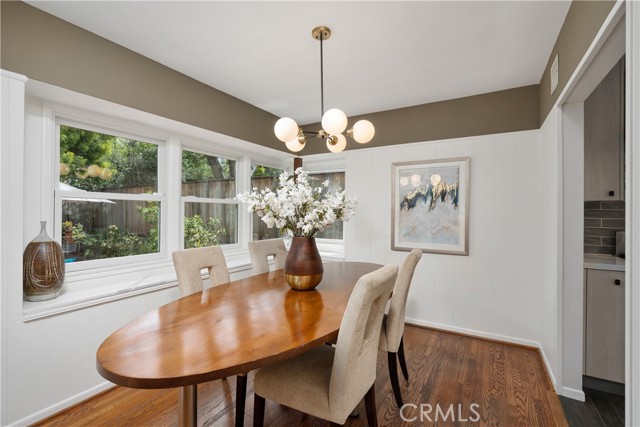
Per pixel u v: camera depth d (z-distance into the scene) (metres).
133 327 1.31
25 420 1.70
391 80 2.67
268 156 4.07
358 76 2.60
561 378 2.02
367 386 1.43
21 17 1.69
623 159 2.22
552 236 2.16
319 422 1.78
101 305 2.05
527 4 1.71
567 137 1.99
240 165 3.69
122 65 2.15
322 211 1.88
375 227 3.47
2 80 1.58
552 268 2.17
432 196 3.14
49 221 2.03
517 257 2.78
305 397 1.31
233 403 1.94
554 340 2.10
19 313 1.67
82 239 2.24
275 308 1.56
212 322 1.37
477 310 2.94
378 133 3.48
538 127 2.71
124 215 2.51
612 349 2.06
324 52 2.22
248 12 1.78
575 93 1.82
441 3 1.70
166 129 2.74
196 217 3.14
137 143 2.62
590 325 2.11
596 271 2.09
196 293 1.83
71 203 2.19
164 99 2.42
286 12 1.78
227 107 2.99
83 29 1.95
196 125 2.68
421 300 3.21
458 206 3.02
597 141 2.30
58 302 1.85
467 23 1.88
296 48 2.17
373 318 1.44
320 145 3.93
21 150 1.66
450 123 3.09
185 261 1.96
